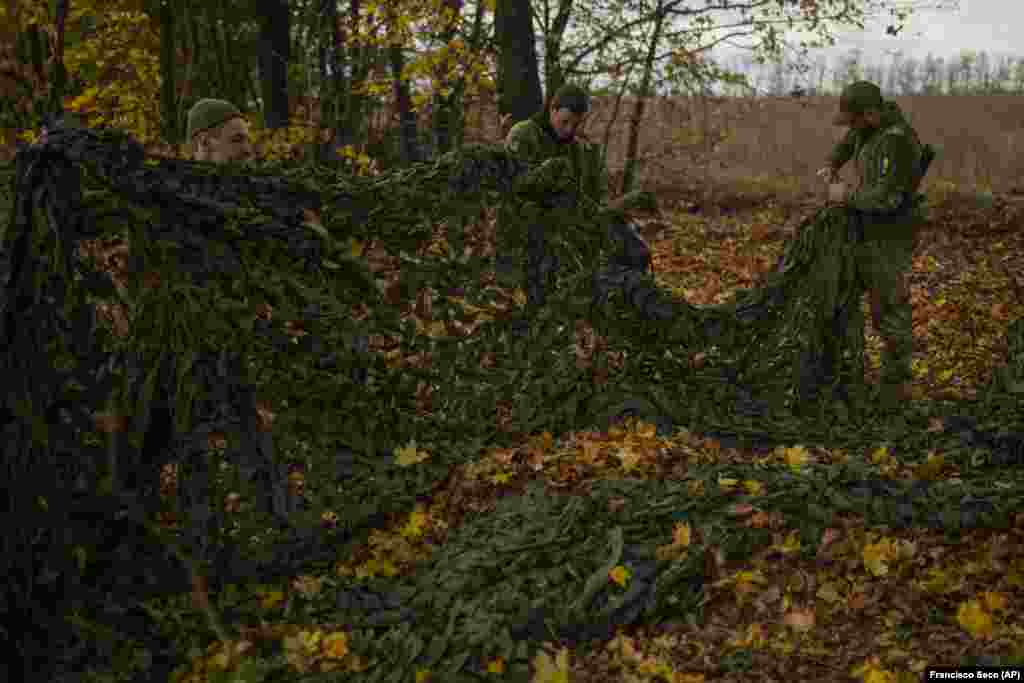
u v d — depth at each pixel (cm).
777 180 1298
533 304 436
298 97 1074
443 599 305
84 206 312
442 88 859
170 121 988
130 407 319
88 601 305
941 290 764
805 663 258
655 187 1276
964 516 306
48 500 297
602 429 426
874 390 466
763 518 314
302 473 371
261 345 340
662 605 287
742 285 823
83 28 984
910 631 264
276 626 310
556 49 1081
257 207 352
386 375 391
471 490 383
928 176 1265
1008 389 433
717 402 448
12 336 291
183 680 288
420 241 405
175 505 340
